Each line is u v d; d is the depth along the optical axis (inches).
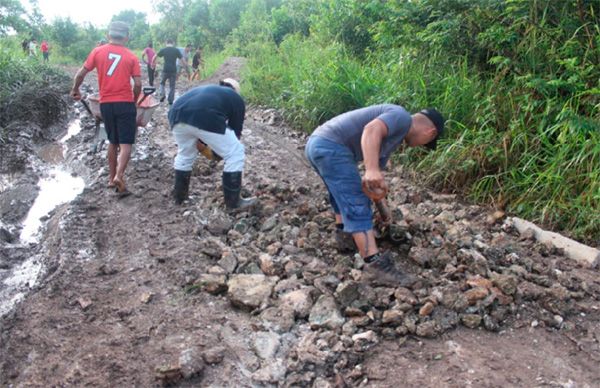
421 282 138.1
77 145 306.3
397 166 244.1
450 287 135.6
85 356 117.8
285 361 117.0
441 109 241.4
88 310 135.3
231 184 187.5
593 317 134.4
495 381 110.7
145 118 234.5
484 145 211.5
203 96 181.6
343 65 315.6
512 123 208.2
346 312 129.8
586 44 211.6
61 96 391.9
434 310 130.6
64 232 178.9
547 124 205.6
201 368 112.7
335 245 163.2
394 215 176.7
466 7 243.1
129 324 129.4
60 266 157.1
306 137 310.3
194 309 135.4
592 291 145.3
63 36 1576.0
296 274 147.9
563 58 214.8
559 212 186.4
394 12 272.5
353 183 136.4
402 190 216.7
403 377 111.9
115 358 117.1
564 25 219.6
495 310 131.8
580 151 186.5
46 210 221.8
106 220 190.9
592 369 116.0
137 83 207.5
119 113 204.1
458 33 250.1
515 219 188.4
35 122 343.6
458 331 127.5
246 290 138.6
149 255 163.6
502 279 137.6
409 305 129.6
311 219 184.9
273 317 129.8
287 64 443.2
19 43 663.1
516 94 219.8
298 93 331.3
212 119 180.1
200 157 249.8
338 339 122.0
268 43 590.9
